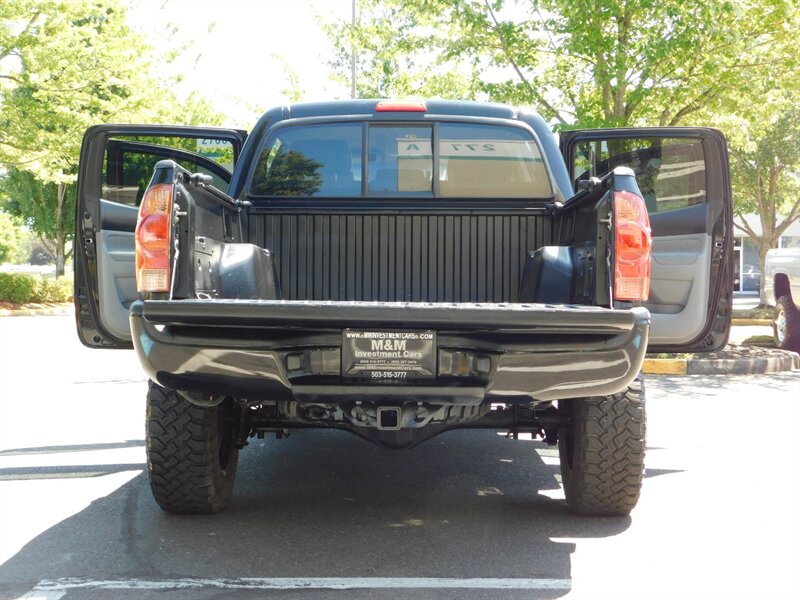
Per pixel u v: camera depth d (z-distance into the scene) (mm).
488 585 3865
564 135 5934
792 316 14789
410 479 5895
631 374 4027
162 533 4617
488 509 5137
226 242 4977
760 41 13922
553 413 4883
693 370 12492
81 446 6934
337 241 5465
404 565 4121
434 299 5496
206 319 3895
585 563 4176
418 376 3984
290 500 5316
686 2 12508
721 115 14719
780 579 3979
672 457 6605
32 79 24625
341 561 4172
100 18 31531
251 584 3854
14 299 30750
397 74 20812
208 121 32844
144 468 6168
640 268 3979
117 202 5668
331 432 7645
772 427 7910
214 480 4789
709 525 4824
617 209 3986
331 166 5723
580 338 3992
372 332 3947
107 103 26328
